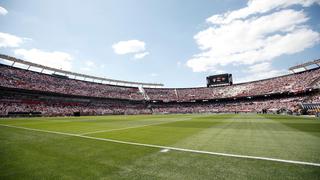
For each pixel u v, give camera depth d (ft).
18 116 145.38
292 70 228.22
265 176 13.57
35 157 19.81
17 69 195.62
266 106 215.31
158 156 19.86
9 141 30.14
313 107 139.33
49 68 221.46
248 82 274.57
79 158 19.30
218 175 13.97
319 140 28.45
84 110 215.51
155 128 52.60
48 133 40.93
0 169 15.98
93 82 273.95
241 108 239.09
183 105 296.10
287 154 19.84
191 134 37.91
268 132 38.81
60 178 13.84
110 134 39.04
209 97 285.23
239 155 19.76
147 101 298.15
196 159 18.49
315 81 179.73
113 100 268.41
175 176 13.93
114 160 18.45
